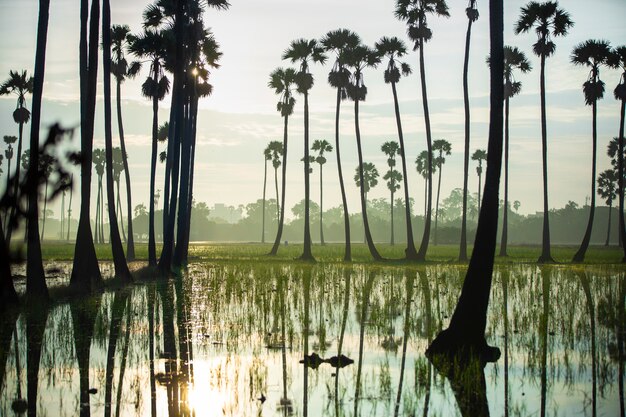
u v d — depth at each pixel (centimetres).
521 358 1317
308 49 5262
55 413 936
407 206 5066
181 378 1139
